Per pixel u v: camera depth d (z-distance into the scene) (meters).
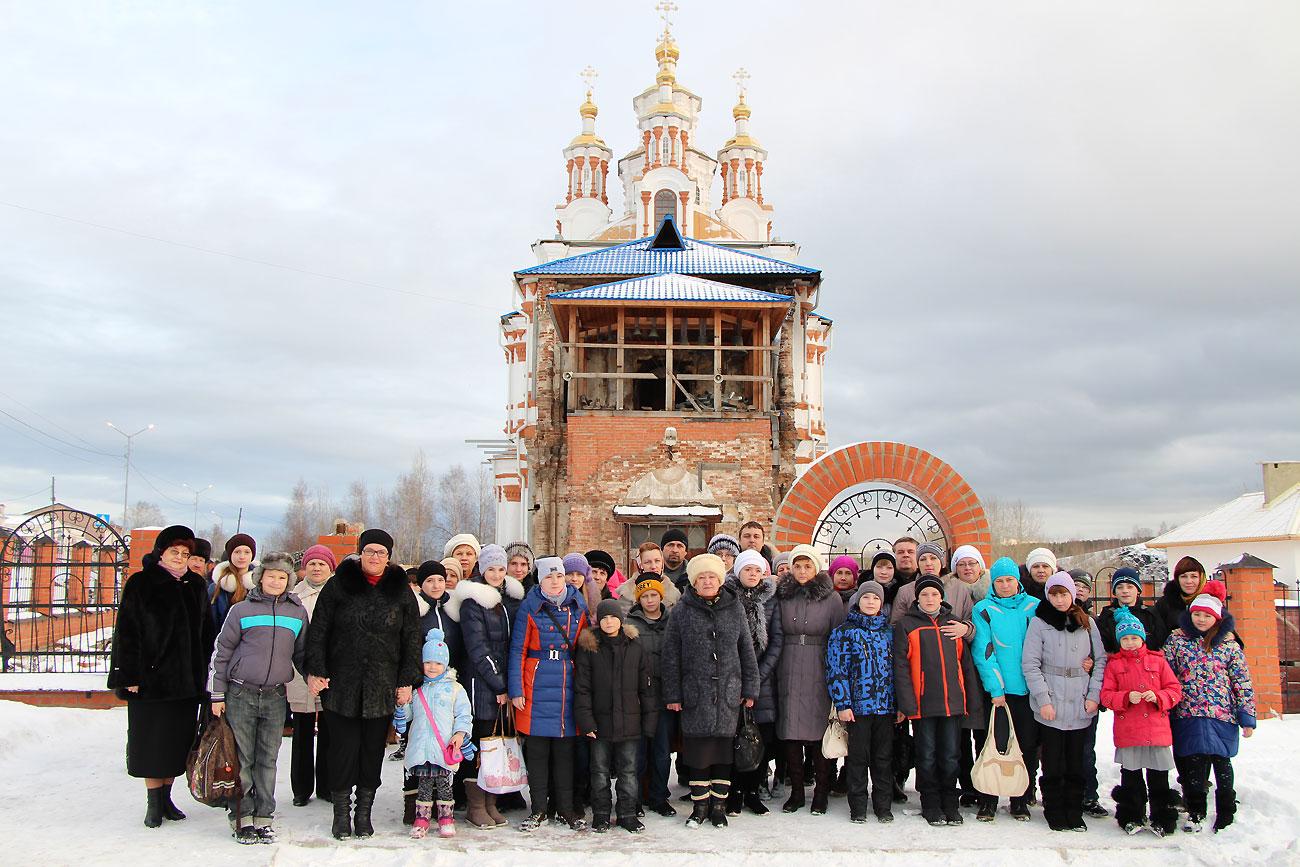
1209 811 8.50
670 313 20.91
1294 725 12.31
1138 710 7.90
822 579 8.78
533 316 30.58
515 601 8.50
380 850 7.33
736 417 20.55
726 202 52.38
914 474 15.91
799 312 24.39
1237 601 13.42
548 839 7.68
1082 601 9.71
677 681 8.25
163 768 7.89
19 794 9.05
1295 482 33.59
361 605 7.72
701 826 8.08
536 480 21.91
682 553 10.41
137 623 7.86
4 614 15.16
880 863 7.20
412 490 69.50
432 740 7.77
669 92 48.78
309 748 8.90
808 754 9.70
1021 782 8.09
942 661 8.21
